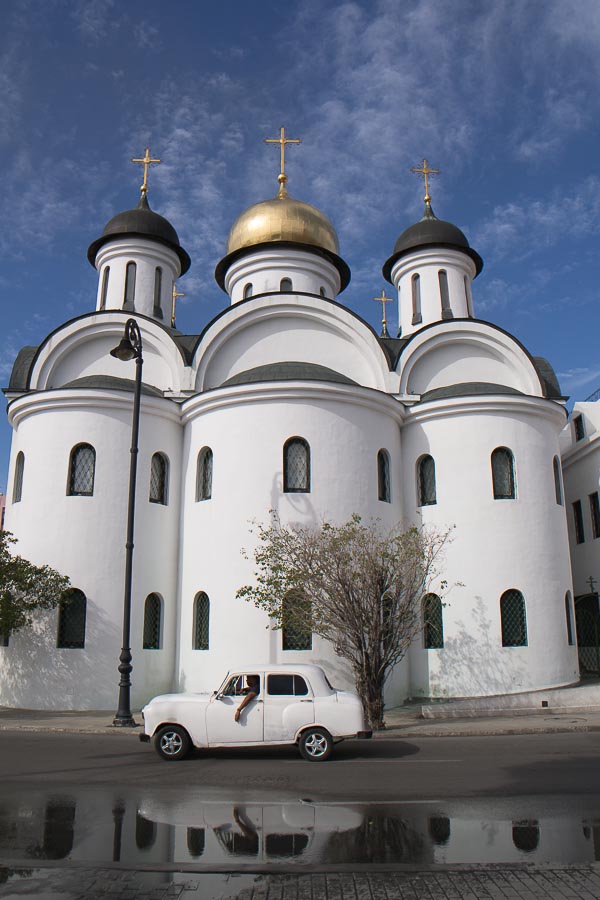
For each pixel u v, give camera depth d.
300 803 8.61
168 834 7.34
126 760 11.93
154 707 12.16
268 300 24.39
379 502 20.61
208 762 11.73
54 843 7.05
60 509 20.30
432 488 21.81
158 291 28.88
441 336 24.84
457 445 21.58
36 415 21.23
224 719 12.00
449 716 17.98
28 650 19.44
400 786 9.55
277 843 7.01
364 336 24.28
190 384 23.61
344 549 17.25
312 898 5.60
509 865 6.31
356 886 5.85
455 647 20.34
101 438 20.84
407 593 17.75
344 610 16.69
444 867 6.26
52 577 19.31
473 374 25.06
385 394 21.33
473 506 21.05
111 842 7.07
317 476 19.86
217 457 20.59
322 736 11.90
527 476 21.39
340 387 20.42
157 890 5.77
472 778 10.04
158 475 21.66
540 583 20.67
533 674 19.98
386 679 19.58
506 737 14.67
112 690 19.39
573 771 10.47
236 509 19.84
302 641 18.92
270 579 17.28
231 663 18.95
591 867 6.24
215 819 7.89
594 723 15.92
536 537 20.97
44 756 12.34
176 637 20.78
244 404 20.48
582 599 26.22
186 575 20.75
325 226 29.00
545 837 7.12
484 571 20.58
